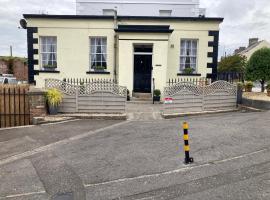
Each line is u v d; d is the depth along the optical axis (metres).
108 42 16.42
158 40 15.47
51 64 16.91
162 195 4.41
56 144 7.55
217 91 12.51
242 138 7.39
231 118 10.34
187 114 11.46
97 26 16.36
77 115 10.79
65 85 11.22
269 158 5.86
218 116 11.18
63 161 6.19
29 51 16.59
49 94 10.75
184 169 5.45
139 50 16.11
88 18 16.30
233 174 5.09
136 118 10.90
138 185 4.82
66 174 5.45
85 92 11.14
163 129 8.80
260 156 6.00
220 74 15.92
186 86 11.68
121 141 7.58
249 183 4.69
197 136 7.76
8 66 30.56
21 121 10.59
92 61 16.81
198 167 5.52
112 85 11.28
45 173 5.55
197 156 6.14
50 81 12.56
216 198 4.23
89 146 7.23
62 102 11.17
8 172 5.68
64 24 16.41
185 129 5.75
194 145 6.93
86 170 5.61
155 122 10.12
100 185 4.89
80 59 16.61
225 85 12.78
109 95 11.08
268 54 14.20
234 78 15.22
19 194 4.68
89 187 4.84
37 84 16.66
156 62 15.57
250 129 8.29
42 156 6.61
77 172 5.53
